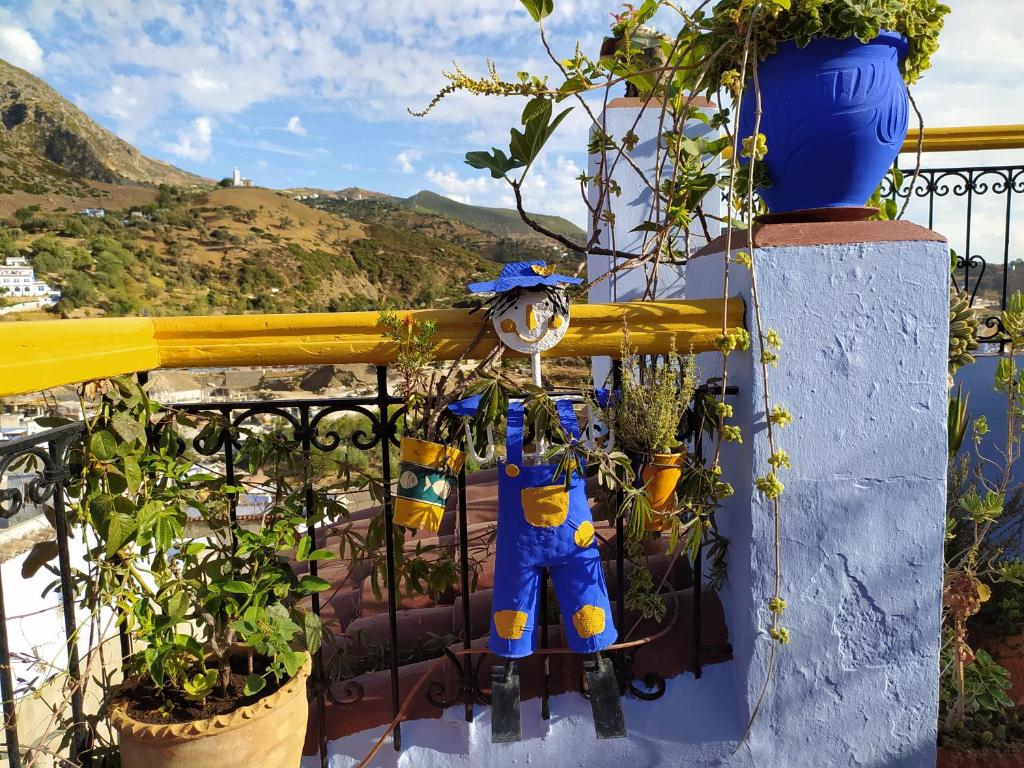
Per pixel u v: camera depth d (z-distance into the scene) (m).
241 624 1.58
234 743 1.54
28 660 1.96
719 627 2.11
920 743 1.97
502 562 1.84
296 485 1.87
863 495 1.89
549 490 1.78
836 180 1.90
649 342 1.89
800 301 1.84
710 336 1.89
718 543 2.09
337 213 195.00
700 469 1.90
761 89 1.90
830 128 1.81
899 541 1.91
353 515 3.73
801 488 1.89
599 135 2.85
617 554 2.03
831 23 1.73
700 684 2.03
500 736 1.85
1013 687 2.44
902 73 1.98
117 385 1.65
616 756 1.96
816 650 1.94
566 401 1.87
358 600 2.79
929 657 1.94
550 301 1.78
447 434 1.84
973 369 3.47
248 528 1.92
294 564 3.48
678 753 1.96
